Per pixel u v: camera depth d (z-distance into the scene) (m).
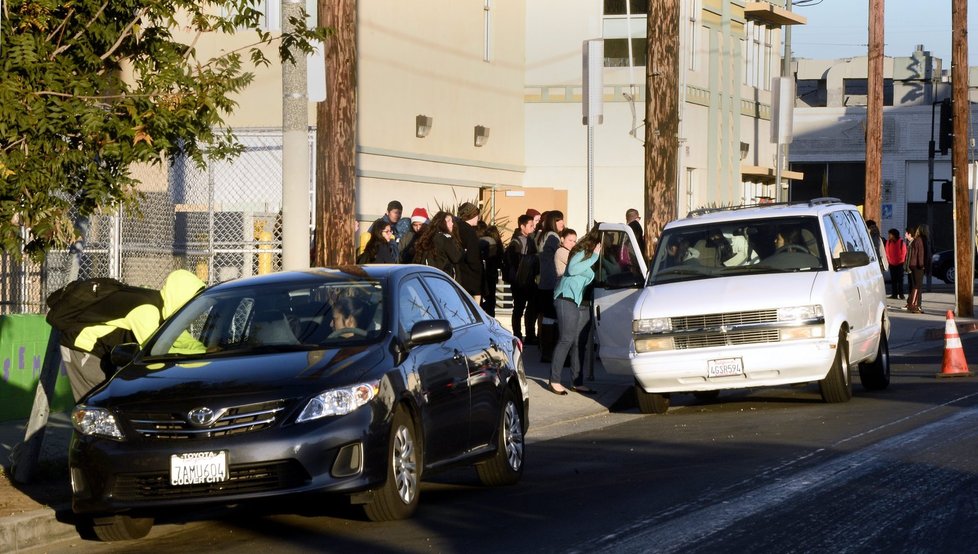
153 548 9.61
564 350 17.91
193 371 9.82
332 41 15.02
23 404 15.19
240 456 9.16
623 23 34.81
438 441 10.39
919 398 16.77
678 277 17.02
